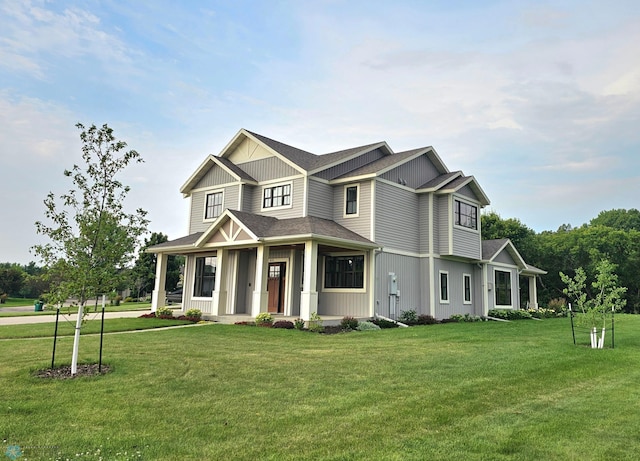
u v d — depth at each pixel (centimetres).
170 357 891
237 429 488
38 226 751
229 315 1792
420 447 443
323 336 1307
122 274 809
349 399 608
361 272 1780
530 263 4341
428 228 2038
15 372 736
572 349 1091
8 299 5153
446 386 688
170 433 473
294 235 1534
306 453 424
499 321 2117
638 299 4244
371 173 1819
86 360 838
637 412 572
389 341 1198
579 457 426
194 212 2280
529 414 560
